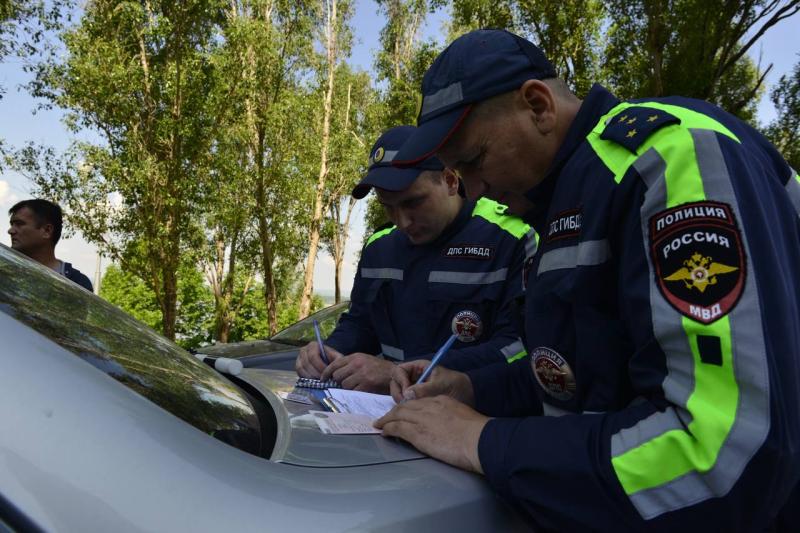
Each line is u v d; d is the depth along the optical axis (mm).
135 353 947
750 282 748
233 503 646
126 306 20812
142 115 11695
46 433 611
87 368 716
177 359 1091
